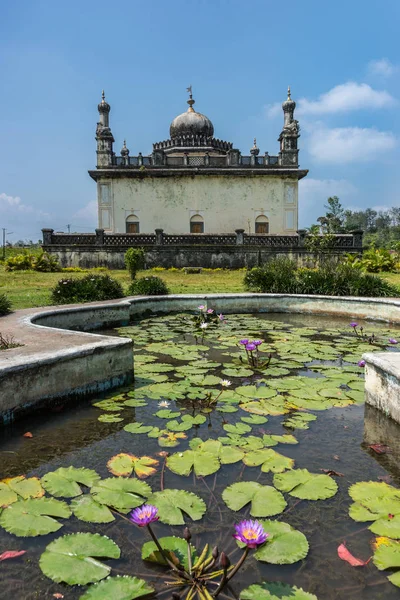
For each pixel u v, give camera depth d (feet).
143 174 66.03
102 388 10.55
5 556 4.82
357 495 5.97
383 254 52.80
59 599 4.23
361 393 10.53
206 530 5.25
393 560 4.71
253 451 7.31
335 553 4.91
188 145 72.13
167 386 11.02
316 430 8.39
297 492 6.03
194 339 17.30
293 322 22.02
